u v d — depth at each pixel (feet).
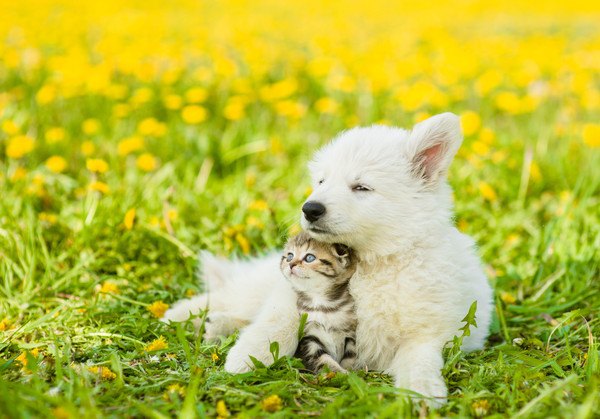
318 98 36.47
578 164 26.00
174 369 13.43
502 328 16.21
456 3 88.58
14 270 17.61
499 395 12.29
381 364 14.17
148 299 17.17
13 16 56.80
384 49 45.24
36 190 21.48
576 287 17.54
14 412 10.36
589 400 10.83
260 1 86.63
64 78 32.65
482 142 25.52
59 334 14.99
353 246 14.16
